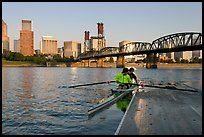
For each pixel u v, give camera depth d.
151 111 10.48
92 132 9.25
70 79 50.81
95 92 24.09
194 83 27.97
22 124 11.47
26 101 18.94
